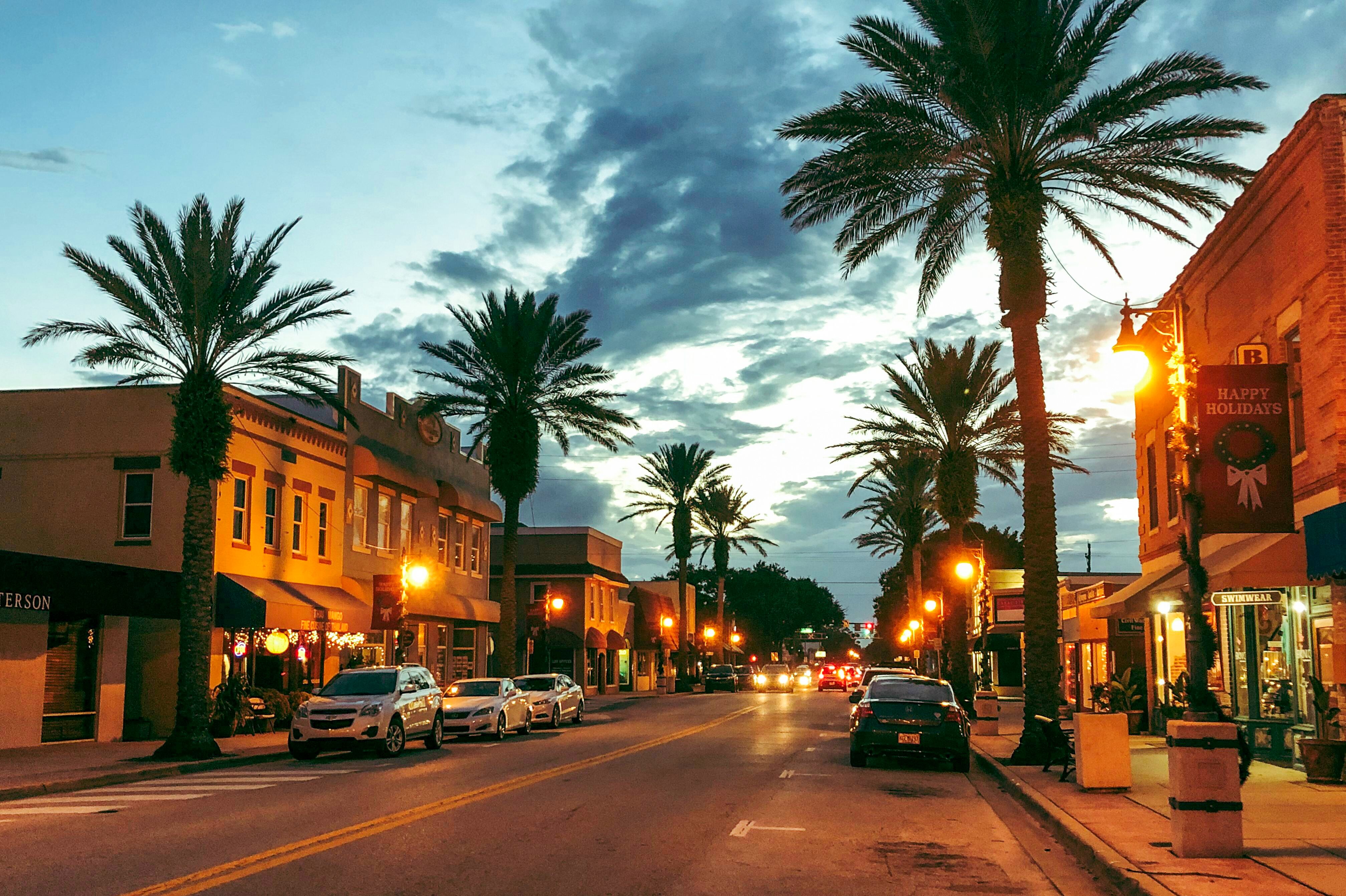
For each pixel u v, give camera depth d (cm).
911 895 942
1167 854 1055
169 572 2722
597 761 2159
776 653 14300
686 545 7112
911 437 4109
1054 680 2142
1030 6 2106
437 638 4469
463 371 3978
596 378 4000
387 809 1422
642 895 912
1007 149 2231
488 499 5084
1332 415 1634
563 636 6372
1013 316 2219
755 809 1467
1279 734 1973
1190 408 1193
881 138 2247
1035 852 1175
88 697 2614
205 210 2375
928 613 5325
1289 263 1806
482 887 928
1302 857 1030
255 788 1730
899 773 2034
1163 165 2255
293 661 3400
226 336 2422
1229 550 2017
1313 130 1680
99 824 1309
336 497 3622
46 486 2920
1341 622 1627
